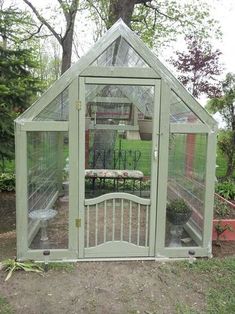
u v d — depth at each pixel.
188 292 3.12
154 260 3.78
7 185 7.59
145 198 3.89
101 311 2.79
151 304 2.91
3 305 2.84
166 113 3.62
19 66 5.87
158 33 10.95
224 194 6.32
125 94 4.93
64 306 2.85
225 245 4.35
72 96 3.51
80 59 3.46
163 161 3.69
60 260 3.71
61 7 9.30
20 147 3.52
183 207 3.88
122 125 5.56
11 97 5.53
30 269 3.48
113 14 7.71
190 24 10.62
